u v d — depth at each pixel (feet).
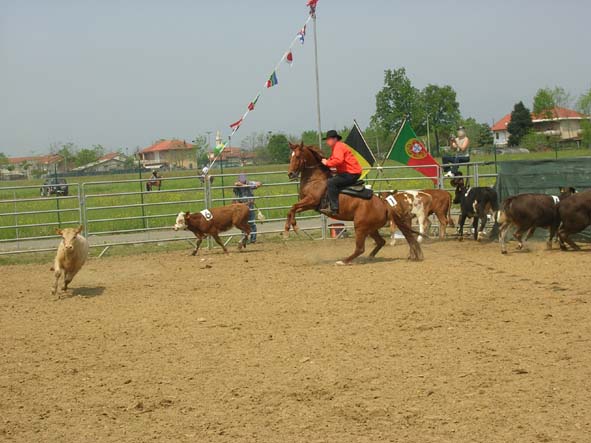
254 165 190.60
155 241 59.93
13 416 20.13
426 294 34.30
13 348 27.55
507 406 19.44
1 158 289.53
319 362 24.13
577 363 22.86
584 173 53.01
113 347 27.22
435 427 18.22
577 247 47.44
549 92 242.78
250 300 34.86
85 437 18.47
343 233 65.26
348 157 44.88
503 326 27.86
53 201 95.71
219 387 22.00
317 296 35.01
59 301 36.88
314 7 61.41
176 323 30.63
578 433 17.51
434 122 213.05
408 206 55.62
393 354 24.70
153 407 20.49
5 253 58.18
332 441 17.58
